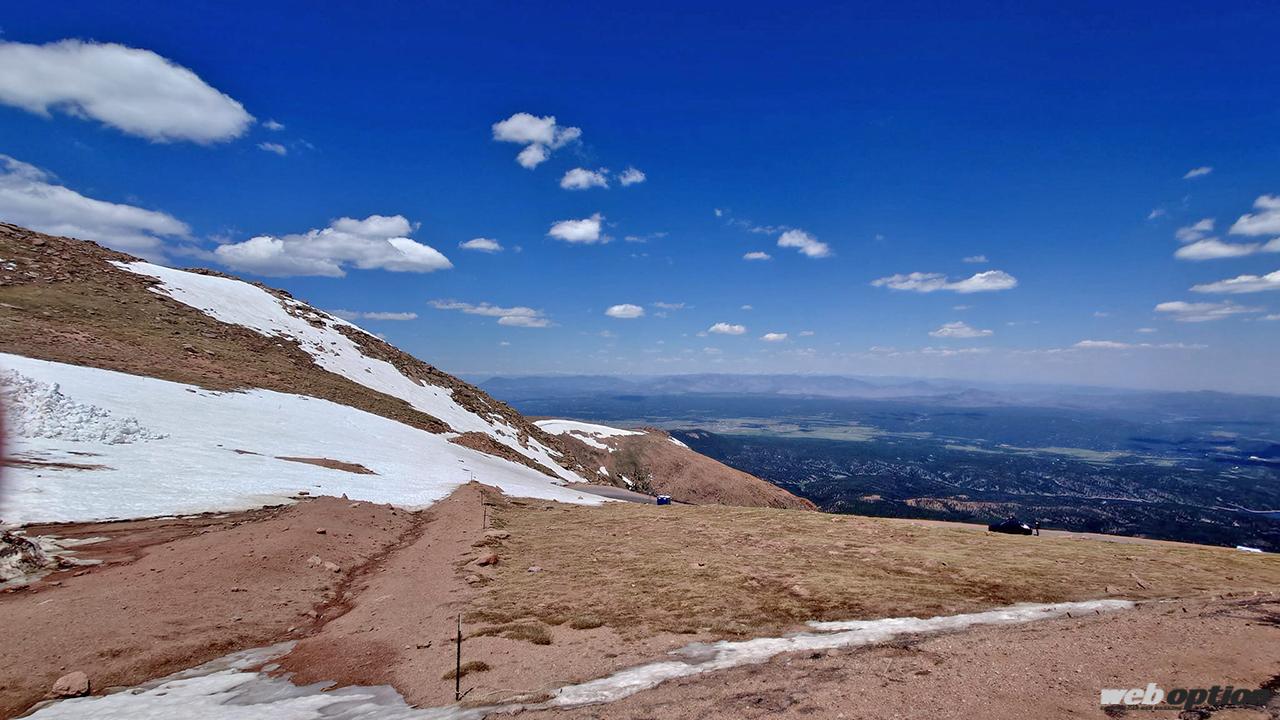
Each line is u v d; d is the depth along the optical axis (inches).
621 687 478.9
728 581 844.0
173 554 829.8
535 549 1101.1
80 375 1704.0
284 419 2154.3
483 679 512.7
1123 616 637.9
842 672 488.7
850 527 1364.4
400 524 1305.4
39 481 1021.2
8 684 483.2
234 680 524.4
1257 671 448.5
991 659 504.7
